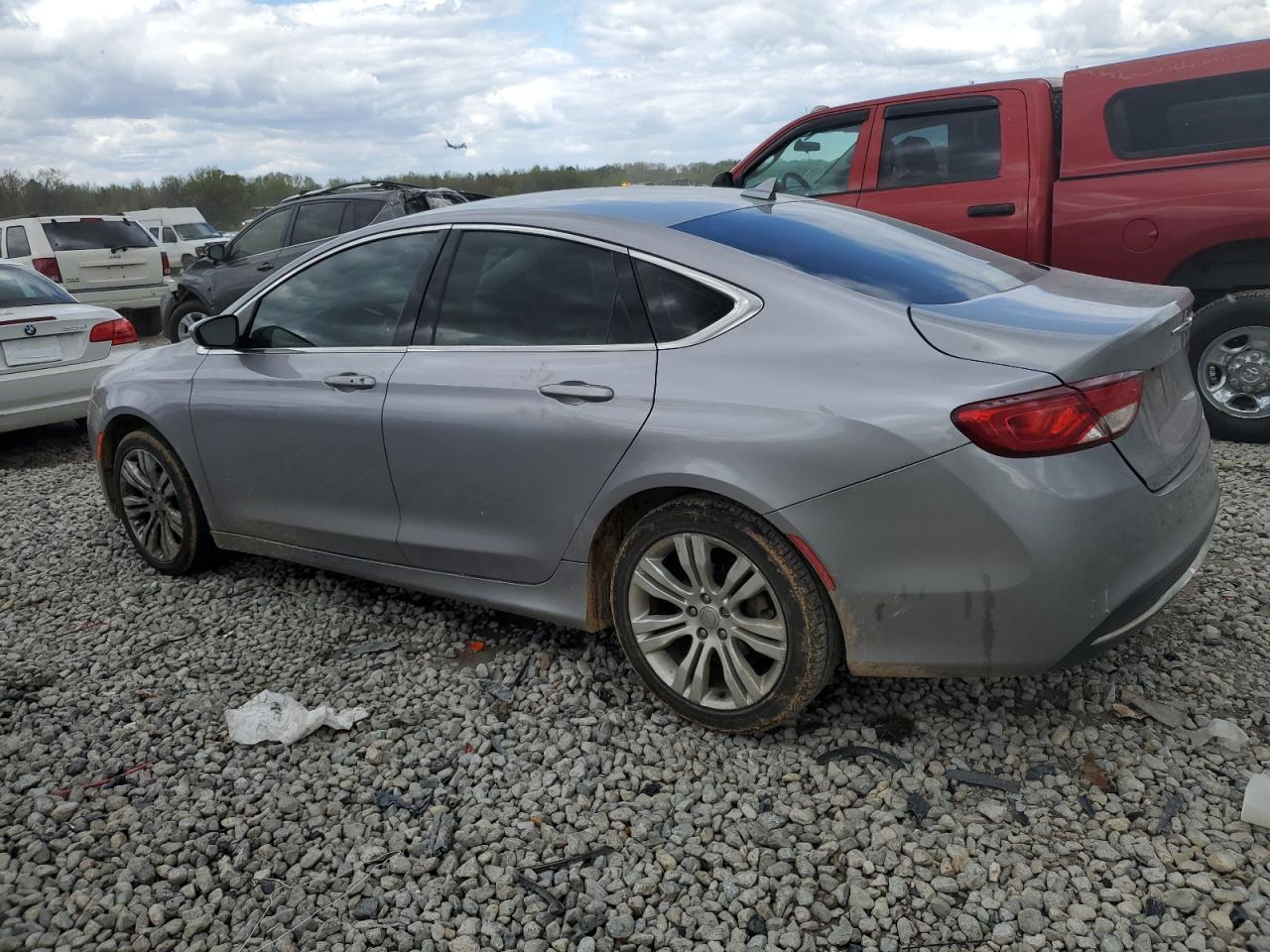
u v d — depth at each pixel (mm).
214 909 2518
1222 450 5754
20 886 2611
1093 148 5961
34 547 5293
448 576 3707
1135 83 5836
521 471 3330
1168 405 2959
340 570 4105
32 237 13273
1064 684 3312
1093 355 2596
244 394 4152
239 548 4480
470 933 2400
